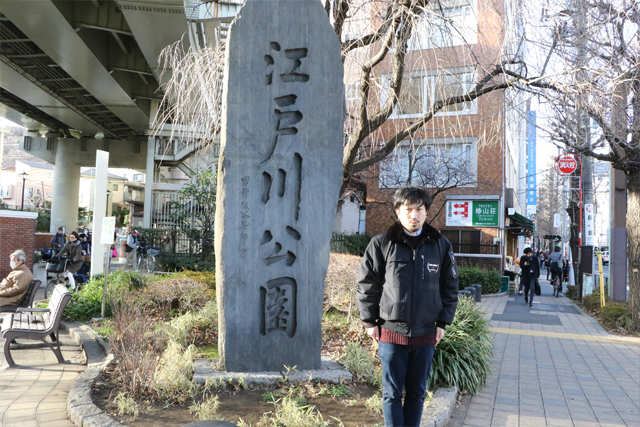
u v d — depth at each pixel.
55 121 32.62
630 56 7.32
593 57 7.34
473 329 6.16
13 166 62.97
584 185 16.84
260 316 5.16
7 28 17.08
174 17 14.85
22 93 24.41
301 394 4.56
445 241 3.31
